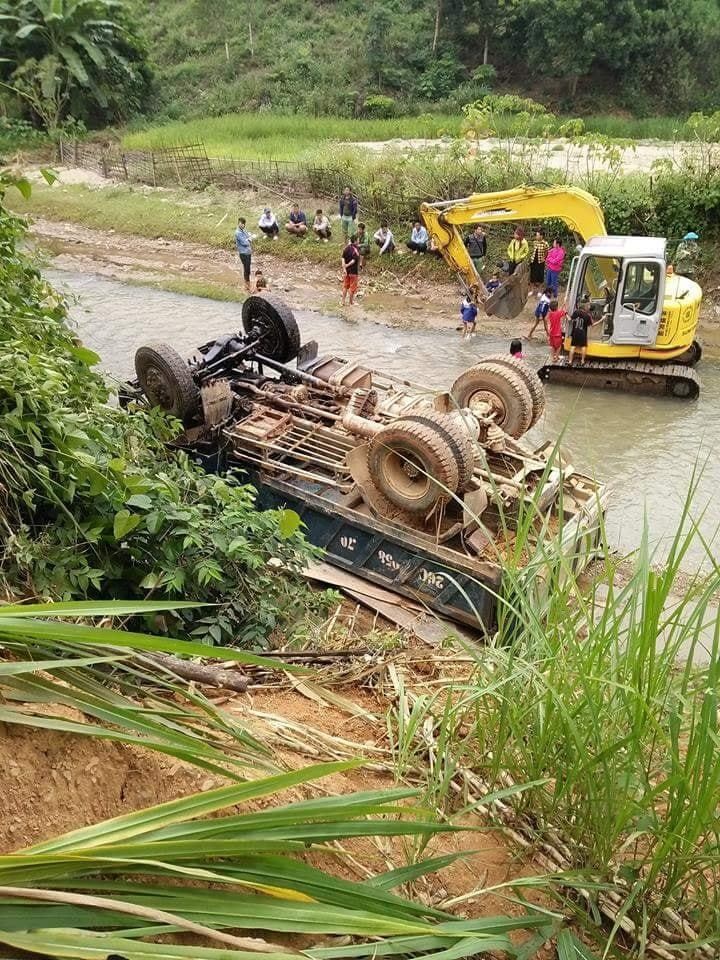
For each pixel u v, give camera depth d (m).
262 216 21.86
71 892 2.12
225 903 2.23
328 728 4.04
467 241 18.59
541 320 16.19
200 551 5.20
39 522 4.65
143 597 4.98
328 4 42.50
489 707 3.84
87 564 4.59
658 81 35.44
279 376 10.25
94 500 4.80
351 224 20.50
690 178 18.53
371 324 17.20
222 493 5.74
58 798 2.65
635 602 3.07
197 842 2.24
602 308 13.76
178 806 2.36
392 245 20.03
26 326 5.36
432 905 2.91
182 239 22.86
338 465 8.21
